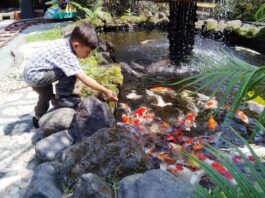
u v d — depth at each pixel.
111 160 1.79
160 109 3.06
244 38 5.67
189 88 3.51
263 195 0.91
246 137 2.54
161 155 2.25
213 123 2.75
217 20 6.77
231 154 2.25
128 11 7.70
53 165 1.82
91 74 3.12
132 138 1.90
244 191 0.93
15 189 1.88
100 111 2.15
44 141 2.08
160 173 1.58
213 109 2.97
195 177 1.99
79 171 1.77
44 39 5.54
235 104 0.99
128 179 1.64
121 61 4.63
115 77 3.23
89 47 2.23
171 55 4.53
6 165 2.13
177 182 1.54
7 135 2.53
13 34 6.23
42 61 2.23
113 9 7.71
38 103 2.49
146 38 6.33
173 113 2.97
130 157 1.80
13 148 2.33
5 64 4.37
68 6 7.56
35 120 2.57
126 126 2.56
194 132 2.64
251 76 0.97
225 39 6.10
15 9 9.05
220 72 1.07
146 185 1.52
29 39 5.59
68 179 1.76
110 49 4.62
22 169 2.08
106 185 1.63
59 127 2.23
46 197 1.59
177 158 2.23
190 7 4.40
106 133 1.88
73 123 2.25
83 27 2.21
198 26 6.55
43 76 2.24
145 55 4.97
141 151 1.86
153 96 3.36
